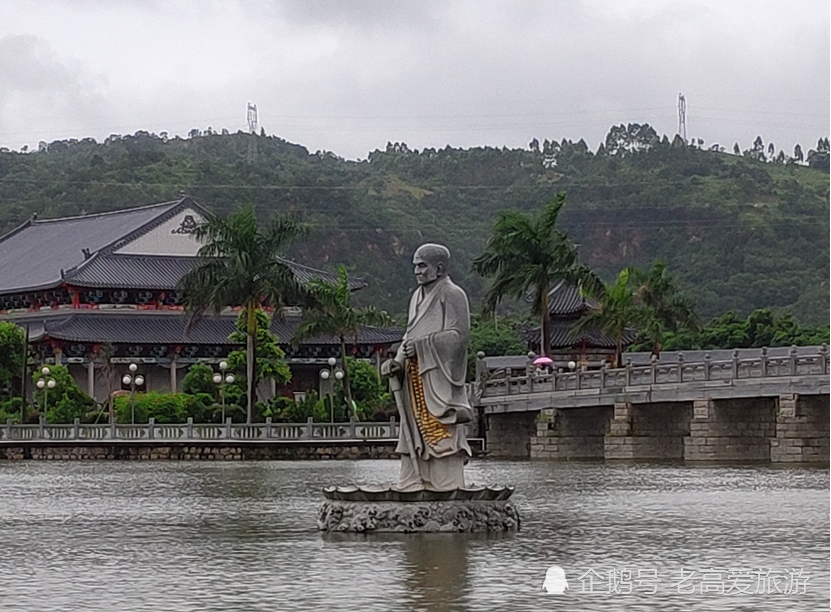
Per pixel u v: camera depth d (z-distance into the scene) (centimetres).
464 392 3650
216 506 4978
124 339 14600
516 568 3041
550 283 11538
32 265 16375
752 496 5209
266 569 3092
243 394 12050
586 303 13775
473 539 3522
